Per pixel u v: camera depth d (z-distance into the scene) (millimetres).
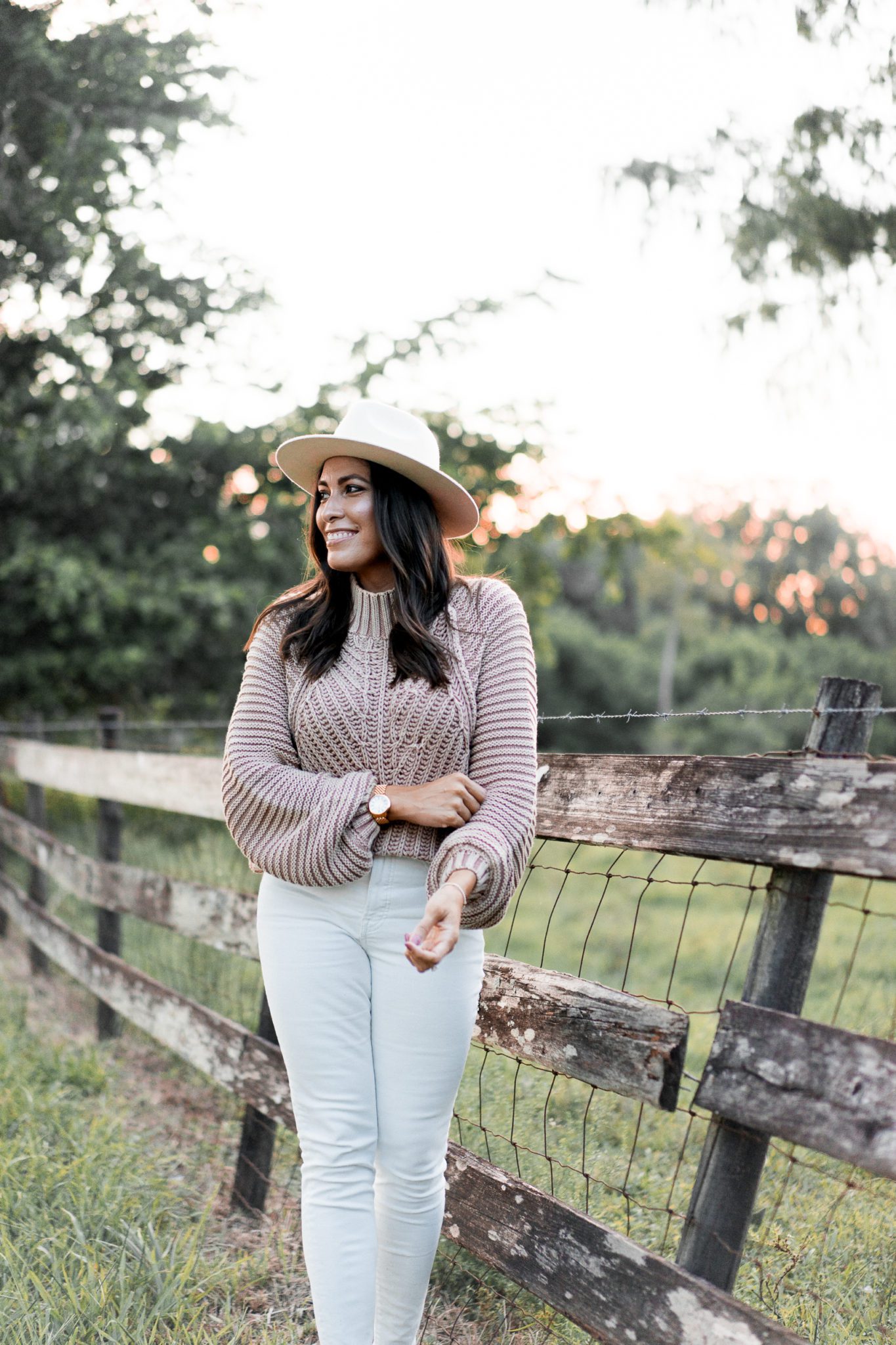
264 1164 3191
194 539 11648
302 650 2195
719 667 45219
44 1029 4945
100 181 7488
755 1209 2770
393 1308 2172
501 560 12938
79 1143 3404
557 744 41625
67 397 9938
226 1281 2689
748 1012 1809
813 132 5871
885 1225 2623
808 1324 2244
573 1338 2371
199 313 10438
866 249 6047
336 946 2113
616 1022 2078
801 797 1831
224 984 4473
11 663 10953
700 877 9969
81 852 7414
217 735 10359
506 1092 3309
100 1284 2523
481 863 1958
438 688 2102
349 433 2160
